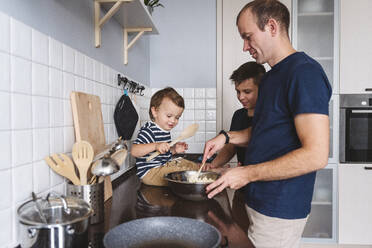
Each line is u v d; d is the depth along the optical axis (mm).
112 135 1586
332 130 2473
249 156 1094
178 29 2666
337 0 2457
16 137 785
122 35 1824
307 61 933
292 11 2482
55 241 621
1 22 725
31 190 850
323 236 2479
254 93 1497
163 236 743
